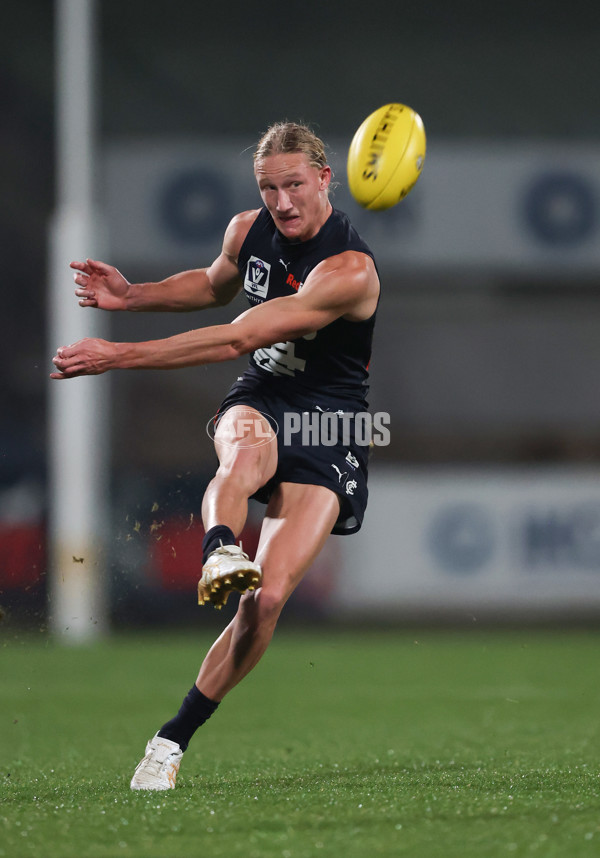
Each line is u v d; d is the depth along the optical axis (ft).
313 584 161.07
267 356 45.06
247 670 42.09
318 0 221.87
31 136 229.04
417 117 45.80
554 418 227.81
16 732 68.44
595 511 165.68
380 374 228.84
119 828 33.30
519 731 65.98
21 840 31.91
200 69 230.48
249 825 33.30
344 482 43.86
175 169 193.77
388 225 197.67
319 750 58.59
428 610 169.07
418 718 73.92
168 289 48.14
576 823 32.91
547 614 171.32
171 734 42.52
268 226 45.39
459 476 166.81
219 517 40.63
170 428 225.97
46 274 226.79
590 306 226.58
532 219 197.98
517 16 223.30
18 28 226.38
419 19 224.94
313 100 230.89
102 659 115.65
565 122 228.84
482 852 29.45
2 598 52.26
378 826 32.83
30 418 214.69
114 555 52.95
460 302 227.20
